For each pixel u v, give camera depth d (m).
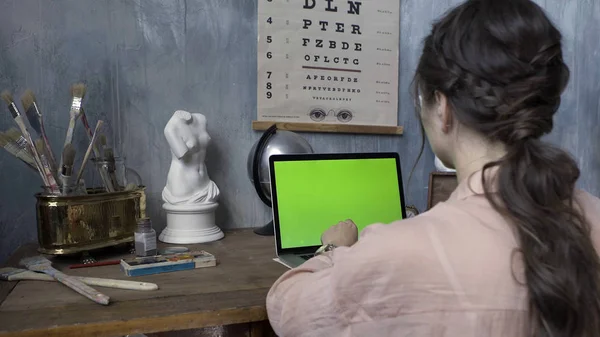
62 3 1.23
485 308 0.46
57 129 1.24
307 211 1.15
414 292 0.48
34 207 1.24
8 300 0.77
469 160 0.56
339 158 1.22
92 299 0.76
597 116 1.70
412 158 1.58
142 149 1.32
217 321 0.73
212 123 1.37
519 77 0.49
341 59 1.46
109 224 1.04
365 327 0.51
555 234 0.46
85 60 1.25
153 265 0.93
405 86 1.56
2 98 1.09
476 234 0.49
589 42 1.69
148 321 0.69
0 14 1.18
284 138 1.29
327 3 1.44
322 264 0.67
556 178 0.49
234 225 1.43
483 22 0.50
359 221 1.20
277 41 1.40
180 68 1.33
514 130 0.50
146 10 1.29
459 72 0.51
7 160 1.22
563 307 0.45
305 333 0.57
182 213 1.21
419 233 0.50
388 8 1.51
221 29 1.36
